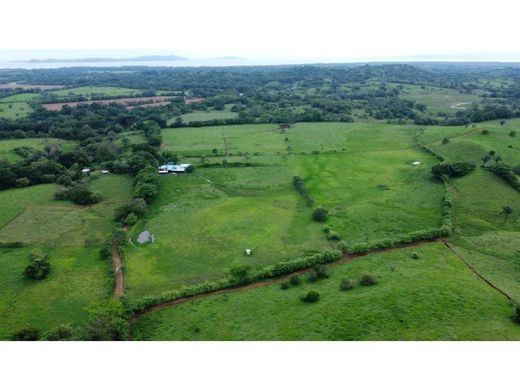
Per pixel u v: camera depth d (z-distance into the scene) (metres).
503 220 81.19
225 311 55.00
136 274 64.62
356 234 76.25
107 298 58.31
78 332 47.91
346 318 50.56
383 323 48.81
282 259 68.31
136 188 95.12
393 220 81.44
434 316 49.84
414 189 97.31
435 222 80.12
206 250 71.75
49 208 90.12
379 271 63.56
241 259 68.62
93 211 88.75
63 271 65.50
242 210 88.31
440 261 66.38
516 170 102.75
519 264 65.25
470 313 50.38
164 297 57.62
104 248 70.19
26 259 69.12
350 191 98.38
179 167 115.19
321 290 58.94
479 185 95.50
